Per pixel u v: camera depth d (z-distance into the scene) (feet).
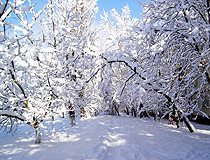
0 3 13.21
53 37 21.04
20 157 13.03
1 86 15.98
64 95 20.06
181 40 23.00
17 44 15.46
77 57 24.52
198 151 14.96
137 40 18.54
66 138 20.97
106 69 22.02
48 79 18.70
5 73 16.07
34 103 18.45
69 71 23.58
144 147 16.11
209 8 21.26
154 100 31.68
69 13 29.71
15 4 14.02
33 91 19.53
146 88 23.40
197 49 21.77
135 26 19.97
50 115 20.26
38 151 14.79
